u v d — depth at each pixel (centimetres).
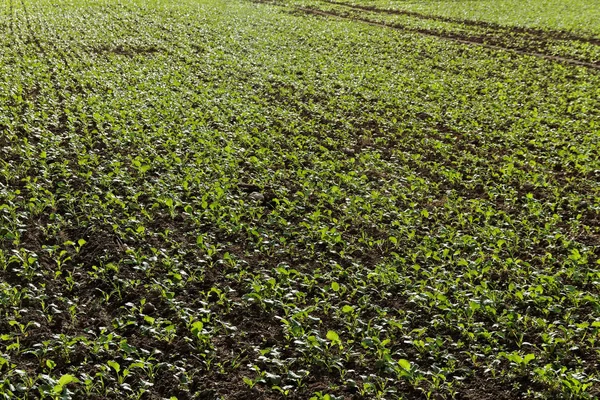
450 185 1231
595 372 684
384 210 1087
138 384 652
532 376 676
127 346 679
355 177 1234
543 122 1630
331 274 885
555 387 655
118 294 809
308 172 1241
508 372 686
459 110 1731
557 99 1861
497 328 763
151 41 2586
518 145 1462
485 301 795
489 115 1691
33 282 818
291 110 1700
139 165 1182
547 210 1120
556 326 762
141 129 1383
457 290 823
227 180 1156
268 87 1917
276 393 656
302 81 2016
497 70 2275
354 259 930
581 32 2992
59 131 1402
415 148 1442
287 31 3091
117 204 1048
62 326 737
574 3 4209
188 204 1054
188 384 661
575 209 1120
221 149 1309
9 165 1147
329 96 1844
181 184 1138
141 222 979
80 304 784
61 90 1714
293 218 1057
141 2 3897
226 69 2136
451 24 3356
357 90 1919
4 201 1027
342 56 2475
